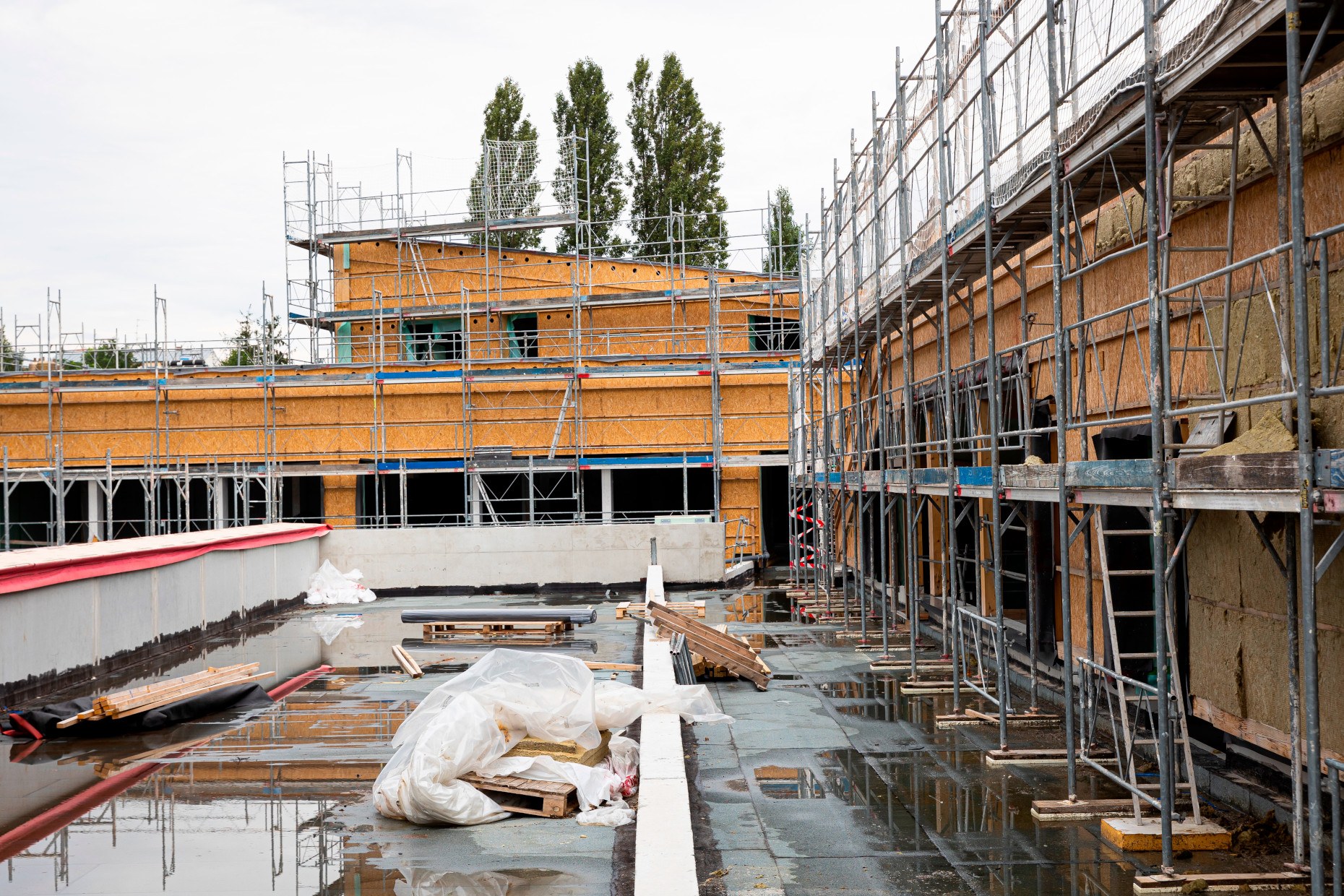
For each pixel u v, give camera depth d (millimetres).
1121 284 9844
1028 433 8234
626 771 8805
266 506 30688
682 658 12633
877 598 21203
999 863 6516
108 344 35406
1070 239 10852
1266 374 7348
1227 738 8094
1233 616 7938
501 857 7043
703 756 9328
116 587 15461
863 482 15445
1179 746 8469
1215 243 8164
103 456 31188
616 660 15289
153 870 6934
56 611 13836
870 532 18812
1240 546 7809
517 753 8336
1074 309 11109
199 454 30891
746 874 6469
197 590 18297
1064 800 7609
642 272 35219
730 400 30078
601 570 25078
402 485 29500
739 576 26797
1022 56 10359
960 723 10258
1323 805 6613
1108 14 8078
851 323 17016
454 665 15125
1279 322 7102
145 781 9203
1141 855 6574
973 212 10312
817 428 22797
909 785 8234
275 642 17953
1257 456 5109
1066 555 7480
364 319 34156
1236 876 5973
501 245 41750
